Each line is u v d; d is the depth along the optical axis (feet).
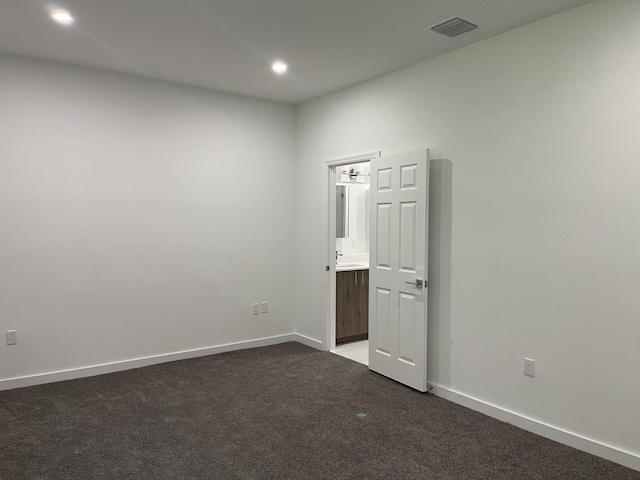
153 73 13.80
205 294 15.57
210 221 15.57
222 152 15.75
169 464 8.65
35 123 12.59
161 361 14.74
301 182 17.21
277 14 9.78
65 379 13.14
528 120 10.12
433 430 10.14
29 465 8.59
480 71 11.05
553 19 9.64
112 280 13.85
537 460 8.89
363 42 11.20
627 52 8.55
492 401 10.93
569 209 9.46
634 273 8.56
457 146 11.60
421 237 11.96
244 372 13.89
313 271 16.74
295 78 14.12
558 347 9.69
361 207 20.33
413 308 12.35
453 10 9.46
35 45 11.62
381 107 13.76
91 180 13.43
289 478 8.21
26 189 12.52
